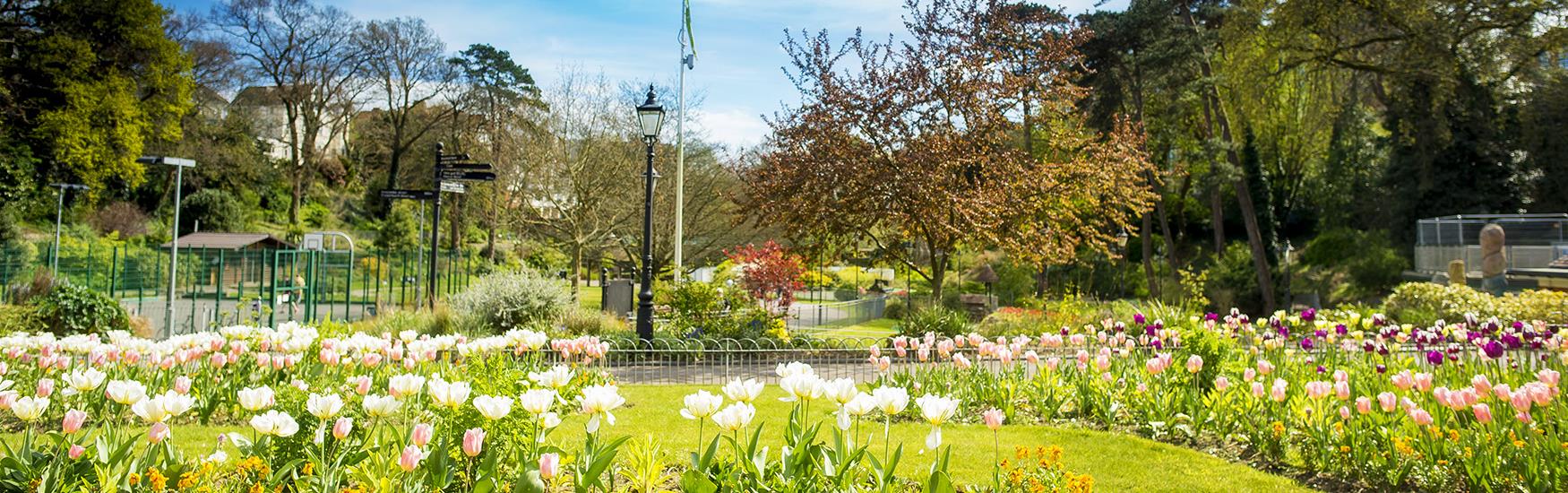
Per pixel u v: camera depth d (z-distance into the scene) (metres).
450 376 7.00
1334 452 5.85
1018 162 17.64
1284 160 46.53
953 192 16.45
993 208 16.52
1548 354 7.45
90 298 15.86
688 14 19.78
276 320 21.86
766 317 15.56
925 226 17.05
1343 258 37.66
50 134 38.19
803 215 16.88
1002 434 7.20
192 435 6.54
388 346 7.30
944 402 3.82
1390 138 38.28
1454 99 33.34
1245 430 6.81
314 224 54.00
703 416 3.99
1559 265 23.62
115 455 3.94
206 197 47.88
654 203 29.88
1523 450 5.08
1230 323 8.48
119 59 40.97
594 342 7.89
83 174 40.03
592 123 30.19
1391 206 36.25
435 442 4.21
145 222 45.34
